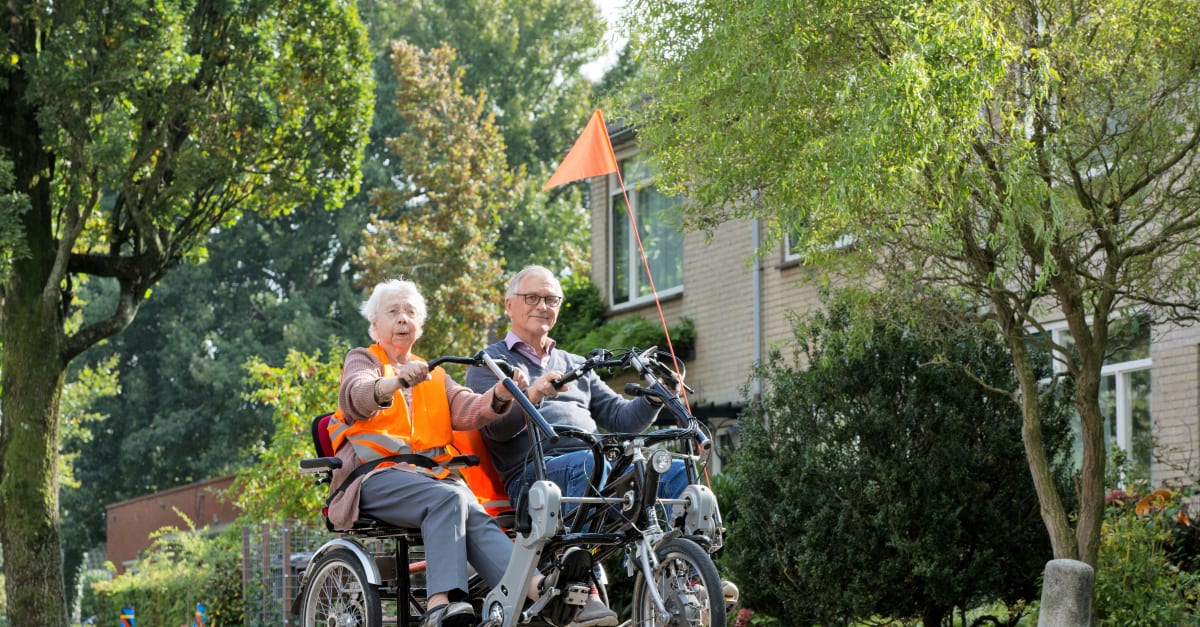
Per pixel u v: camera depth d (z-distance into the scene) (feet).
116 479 140.36
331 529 22.12
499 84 142.31
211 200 58.65
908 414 33.68
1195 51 27.14
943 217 25.31
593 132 28.14
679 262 61.67
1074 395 34.30
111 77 50.49
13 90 53.16
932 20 24.20
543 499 19.04
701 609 19.12
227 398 133.08
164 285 137.69
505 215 125.18
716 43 26.84
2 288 55.01
